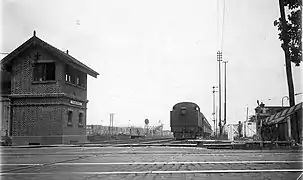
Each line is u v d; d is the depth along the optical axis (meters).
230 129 34.75
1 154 19.55
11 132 34.72
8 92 38.22
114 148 26.45
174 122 43.91
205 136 56.72
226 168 11.21
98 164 12.90
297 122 23.56
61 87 34.19
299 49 22.25
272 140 27.92
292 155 17.36
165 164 12.69
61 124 33.97
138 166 12.06
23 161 14.65
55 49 34.03
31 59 34.97
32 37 33.97
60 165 12.74
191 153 19.39
